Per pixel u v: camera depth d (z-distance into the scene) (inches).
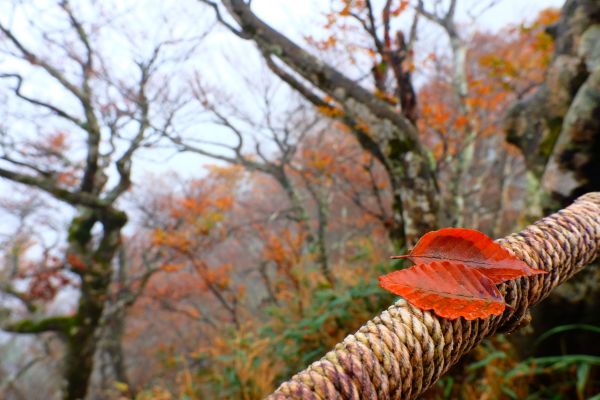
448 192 175.9
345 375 15.2
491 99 213.3
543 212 88.0
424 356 16.6
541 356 85.8
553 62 101.8
